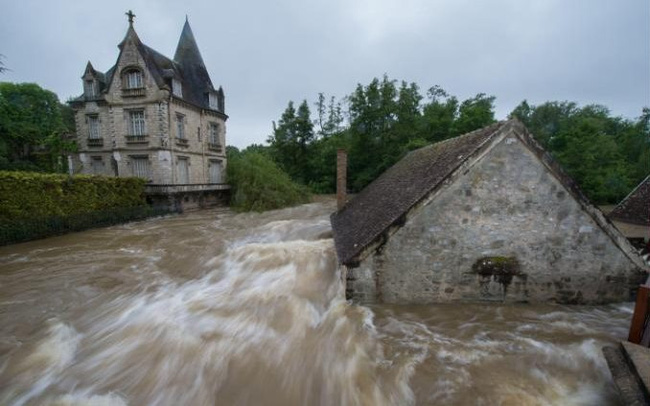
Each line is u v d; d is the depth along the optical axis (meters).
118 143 23.84
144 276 8.53
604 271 5.91
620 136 39.59
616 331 5.21
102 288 7.64
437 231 5.75
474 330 5.25
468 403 3.75
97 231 15.61
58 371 4.51
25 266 9.54
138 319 5.94
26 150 23.86
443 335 5.12
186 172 26.09
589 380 4.14
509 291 5.95
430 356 4.61
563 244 5.82
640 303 4.23
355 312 5.68
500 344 4.88
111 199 18.47
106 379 4.33
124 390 4.12
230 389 4.15
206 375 4.39
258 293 6.84
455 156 6.54
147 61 22.94
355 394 4.04
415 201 5.70
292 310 6.08
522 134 5.52
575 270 5.90
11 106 22.69
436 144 9.89
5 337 5.40
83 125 25.22
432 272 5.86
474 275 5.88
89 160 25.38
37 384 4.26
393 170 12.39
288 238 12.51
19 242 12.80
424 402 3.82
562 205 5.72
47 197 14.47
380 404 3.87
